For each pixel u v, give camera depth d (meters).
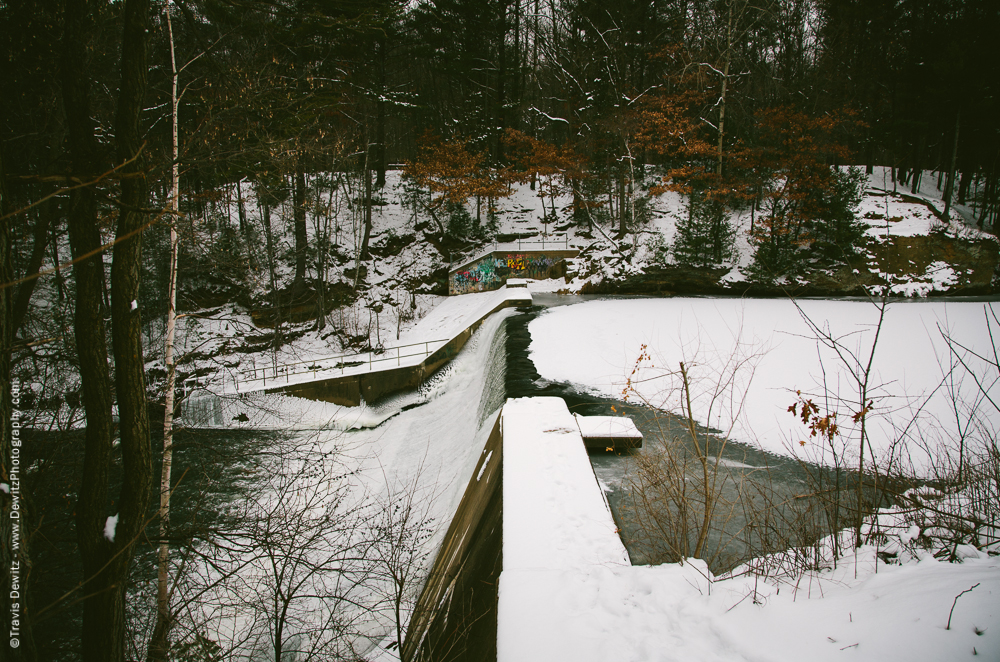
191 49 8.98
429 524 12.32
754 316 18.64
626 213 33.94
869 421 11.09
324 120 25.22
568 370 15.53
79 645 8.07
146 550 8.32
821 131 29.64
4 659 3.37
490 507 7.90
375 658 8.10
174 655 6.11
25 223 7.18
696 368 14.66
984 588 3.22
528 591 4.80
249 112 8.29
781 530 6.57
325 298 29.50
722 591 4.36
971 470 5.62
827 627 3.36
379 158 38.38
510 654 3.87
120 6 7.09
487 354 20.80
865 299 23.41
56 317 7.67
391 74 38.78
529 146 38.12
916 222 28.81
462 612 6.38
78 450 7.40
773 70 35.78
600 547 5.70
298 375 21.72
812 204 27.09
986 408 11.02
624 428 10.24
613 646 3.84
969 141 29.17
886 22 32.91
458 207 36.84
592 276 30.36
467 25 36.56
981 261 25.91
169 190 7.51
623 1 34.56
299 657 7.66
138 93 4.64
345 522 10.85
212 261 9.49
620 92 33.31
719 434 10.99
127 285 4.64
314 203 28.38
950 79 28.33
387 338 29.22
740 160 29.47
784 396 12.65
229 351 22.28
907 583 3.67
